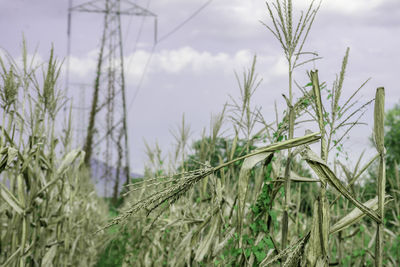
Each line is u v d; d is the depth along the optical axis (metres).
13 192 4.30
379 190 2.55
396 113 26.58
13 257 3.92
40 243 4.62
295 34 2.77
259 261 3.31
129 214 2.37
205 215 4.84
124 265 7.30
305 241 2.66
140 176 6.72
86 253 8.25
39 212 4.66
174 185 2.46
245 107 4.04
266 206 3.43
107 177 22.98
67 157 4.84
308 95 2.90
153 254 6.15
